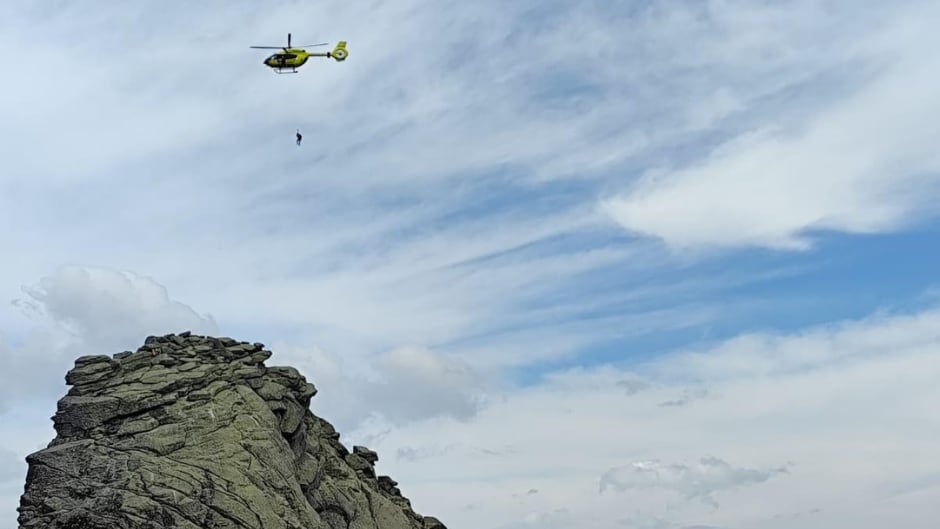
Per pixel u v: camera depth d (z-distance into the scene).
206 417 68.81
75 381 71.12
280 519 65.56
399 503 83.88
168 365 73.06
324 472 75.50
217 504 64.44
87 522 61.94
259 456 67.94
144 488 63.91
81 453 65.25
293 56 103.69
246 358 75.94
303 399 76.81
